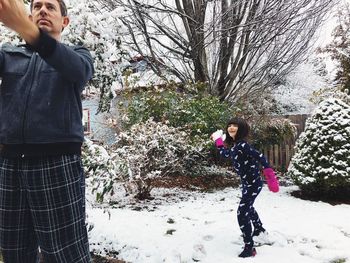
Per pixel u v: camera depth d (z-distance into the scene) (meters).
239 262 3.77
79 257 1.63
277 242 4.34
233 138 4.25
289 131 11.05
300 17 8.94
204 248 4.16
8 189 1.60
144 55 9.23
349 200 6.99
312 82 15.59
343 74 13.60
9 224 1.62
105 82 3.68
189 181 9.14
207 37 9.08
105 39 3.49
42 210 1.56
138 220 5.16
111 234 4.48
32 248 1.72
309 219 5.43
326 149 6.99
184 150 7.59
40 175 1.55
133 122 8.83
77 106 1.64
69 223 1.60
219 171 9.90
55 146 1.56
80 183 1.68
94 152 3.52
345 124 7.02
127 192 7.38
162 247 4.16
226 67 9.94
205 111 8.86
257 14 8.70
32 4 1.60
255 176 4.06
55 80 1.56
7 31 3.19
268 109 12.81
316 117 7.43
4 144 1.61
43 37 1.25
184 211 6.04
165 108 8.96
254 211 4.32
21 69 1.61
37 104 1.54
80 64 1.42
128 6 8.09
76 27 3.37
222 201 7.04
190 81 9.62
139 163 6.55
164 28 9.35
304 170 7.22
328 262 3.89
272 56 9.41
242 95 10.21
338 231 4.83
